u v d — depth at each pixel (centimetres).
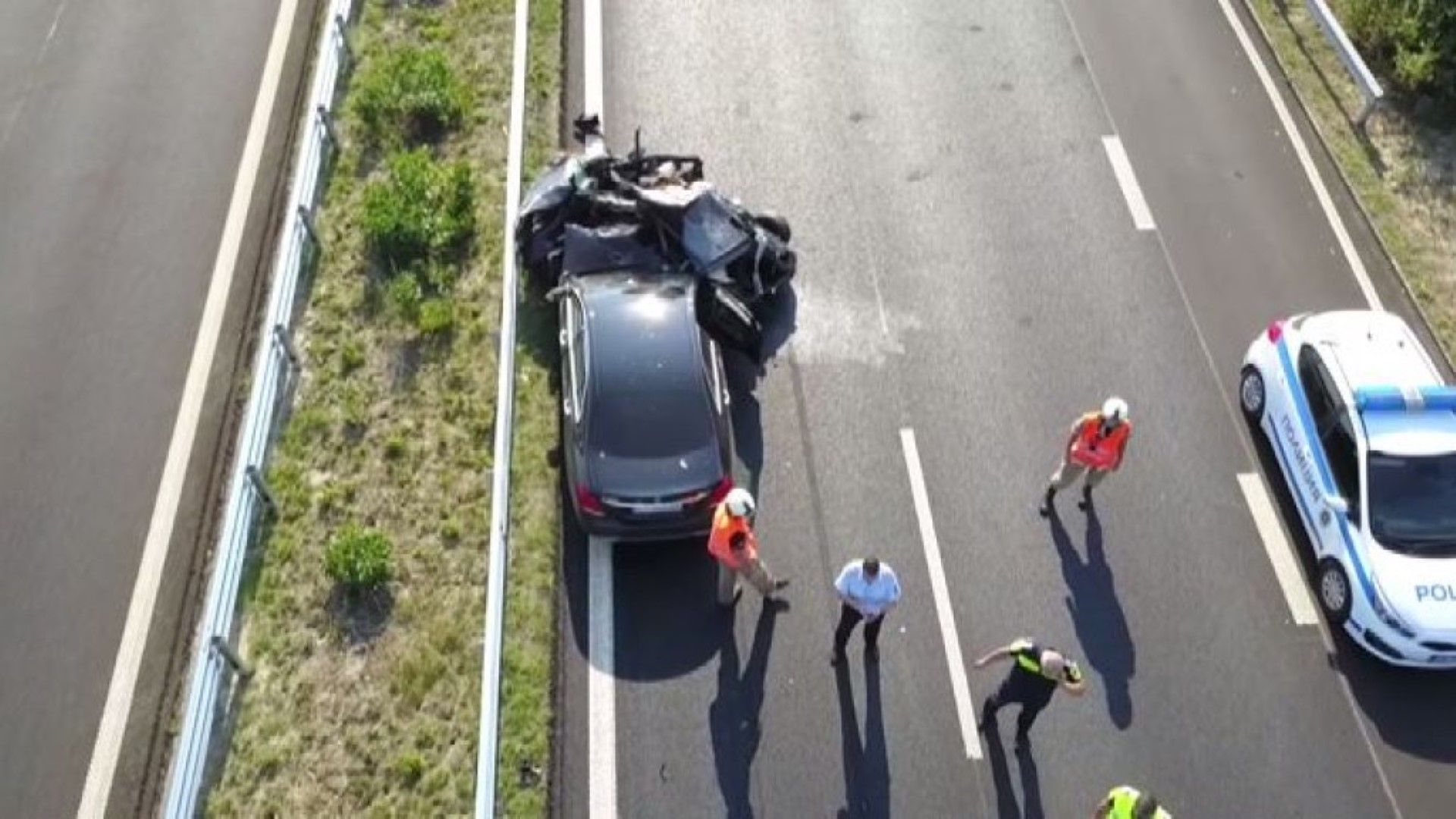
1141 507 1526
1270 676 1398
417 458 1520
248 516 1420
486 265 1700
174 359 1619
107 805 1277
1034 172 1873
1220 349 1681
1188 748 1344
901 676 1377
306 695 1340
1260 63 2042
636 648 1389
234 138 1866
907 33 2067
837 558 1466
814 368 1634
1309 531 1482
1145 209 1830
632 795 1287
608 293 1522
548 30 2011
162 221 1761
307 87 1934
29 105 1898
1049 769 1322
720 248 1614
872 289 1719
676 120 1908
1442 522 1405
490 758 1231
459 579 1427
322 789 1280
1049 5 2127
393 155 1822
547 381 1595
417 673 1348
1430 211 1850
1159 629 1429
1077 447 1434
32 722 1325
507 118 1884
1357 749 1352
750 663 1382
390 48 1975
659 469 1408
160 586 1427
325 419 1547
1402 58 1972
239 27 2022
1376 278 1762
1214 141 1923
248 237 1747
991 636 1412
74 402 1573
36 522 1468
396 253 1697
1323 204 1847
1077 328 1692
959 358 1653
